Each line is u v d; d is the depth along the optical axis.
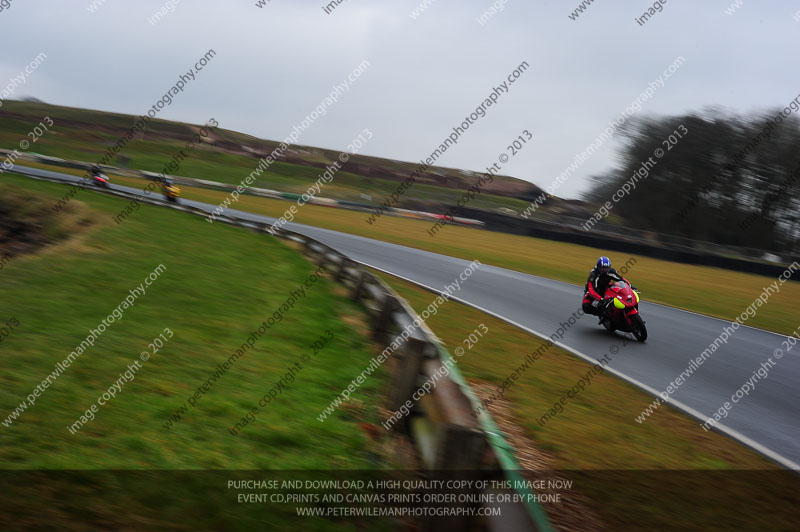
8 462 4.32
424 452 4.43
